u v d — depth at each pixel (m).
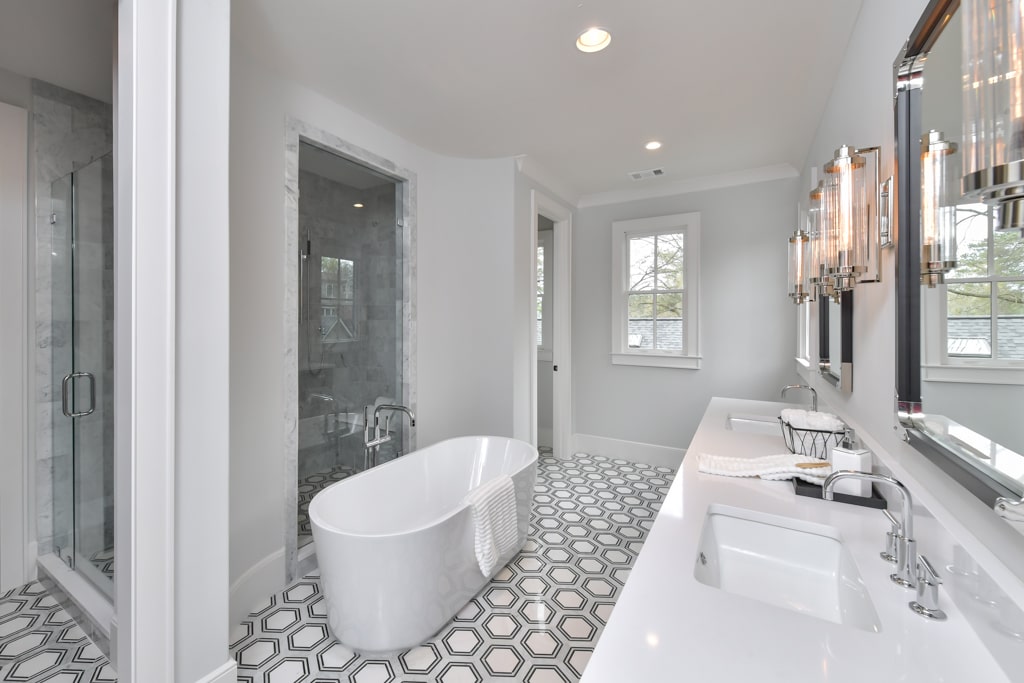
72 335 2.19
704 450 1.88
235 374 1.99
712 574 1.16
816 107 2.44
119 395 1.34
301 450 2.47
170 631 1.38
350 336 2.75
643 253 4.05
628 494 3.35
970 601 0.81
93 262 2.21
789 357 3.44
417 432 3.16
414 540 1.67
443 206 3.33
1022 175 0.52
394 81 2.26
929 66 0.98
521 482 2.39
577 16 1.76
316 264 2.57
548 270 4.67
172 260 1.37
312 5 1.71
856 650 0.75
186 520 1.43
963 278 0.85
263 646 1.78
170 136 1.36
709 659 0.72
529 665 1.68
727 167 3.42
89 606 1.89
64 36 1.92
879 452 1.35
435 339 3.29
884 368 1.37
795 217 3.41
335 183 2.66
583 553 2.51
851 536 1.15
